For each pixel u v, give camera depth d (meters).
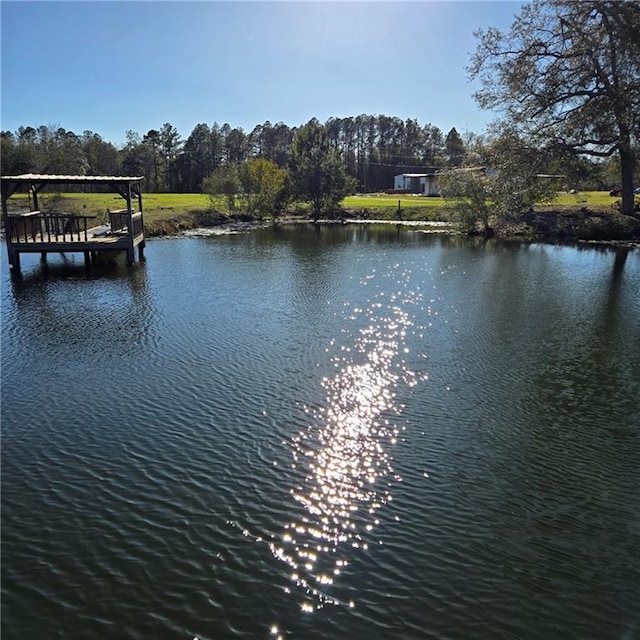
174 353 14.88
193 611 6.43
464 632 6.17
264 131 124.50
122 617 6.35
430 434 10.62
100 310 19.34
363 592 6.72
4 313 18.98
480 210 45.06
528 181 37.16
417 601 6.60
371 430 10.74
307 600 6.59
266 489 8.77
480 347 15.67
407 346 15.70
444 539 7.68
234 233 44.44
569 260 31.22
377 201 73.00
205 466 9.40
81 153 78.25
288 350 15.18
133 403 11.80
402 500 8.55
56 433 10.53
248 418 11.15
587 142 36.28
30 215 27.11
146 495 8.59
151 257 31.23
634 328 17.67
